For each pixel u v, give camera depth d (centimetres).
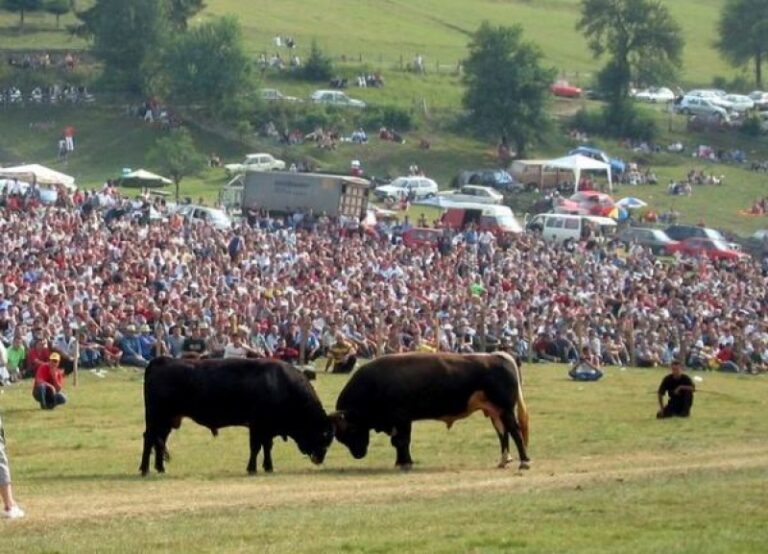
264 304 4897
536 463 2767
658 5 13138
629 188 10794
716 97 13250
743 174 11525
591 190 10450
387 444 3025
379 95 12550
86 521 1981
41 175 8156
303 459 2809
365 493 2273
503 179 10431
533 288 6147
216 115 11262
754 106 13350
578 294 6181
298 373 2619
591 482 2383
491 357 2689
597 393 4250
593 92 13400
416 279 6012
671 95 13550
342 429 2673
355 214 8212
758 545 1719
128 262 5403
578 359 5006
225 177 10319
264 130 11244
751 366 5412
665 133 12500
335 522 1920
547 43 15850
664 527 1858
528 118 11588
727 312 6188
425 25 15862
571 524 1880
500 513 1973
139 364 4531
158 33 11569
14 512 2005
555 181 10538
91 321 4512
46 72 11788
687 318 5906
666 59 13275
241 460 2784
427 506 2086
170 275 5409
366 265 6131
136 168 10444
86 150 10731
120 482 2448
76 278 5034
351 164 10850
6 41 12531
